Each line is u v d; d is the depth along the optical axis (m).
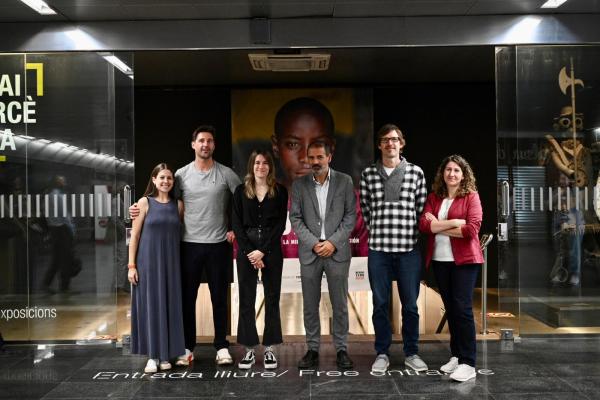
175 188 4.23
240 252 4.09
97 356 4.55
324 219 4.08
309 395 3.51
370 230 4.09
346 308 4.11
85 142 5.04
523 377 3.84
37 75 5.05
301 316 6.94
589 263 5.03
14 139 5.07
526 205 5.04
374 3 4.64
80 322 5.00
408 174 3.98
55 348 4.84
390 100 8.40
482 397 3.44
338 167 8.03
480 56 6.66
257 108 8.04
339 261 4.04
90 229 5.03
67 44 4.99
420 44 4.97
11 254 5.05
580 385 3.66
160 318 3.99
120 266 5.00
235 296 6.77
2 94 5.06
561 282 5.02
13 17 4.88
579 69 5.05
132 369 4.14
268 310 4.10
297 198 4.12
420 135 8.41
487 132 8.39
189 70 7.23
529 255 5.02
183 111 8.34
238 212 4.10
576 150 5.05
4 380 3.90
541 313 5.00
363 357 4.36
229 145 8.38
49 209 5.05
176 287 4.06
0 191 5.07
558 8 4.84
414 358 4.03
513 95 5.05
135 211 4.05
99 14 4.82
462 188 3.84
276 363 4.11
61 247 5.03
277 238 4.10
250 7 4.69
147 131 8.34
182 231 4.24
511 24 4.97
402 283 4.02
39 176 5.05
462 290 3.77
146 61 6.71
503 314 5.76
